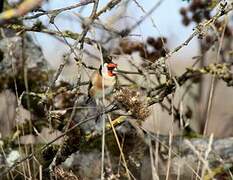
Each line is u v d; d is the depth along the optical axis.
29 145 7.43
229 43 9.05
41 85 8.22
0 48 8.45
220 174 6.58
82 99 7.14
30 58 8.44
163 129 9.18
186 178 7.14
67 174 5.86
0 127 8.29
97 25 6.77
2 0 5.56
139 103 5.45
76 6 5.29
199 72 7.78
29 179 5.96
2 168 7.04
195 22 9.12
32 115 7.94
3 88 8.37
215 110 11.89
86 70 6.48
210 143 5.28
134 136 7.20
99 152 7.25
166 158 7.23
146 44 8.36
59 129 7.67
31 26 6.75
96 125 6.66
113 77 6.16
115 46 7.16
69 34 6.91
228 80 7.76
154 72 6.77
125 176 6.96
